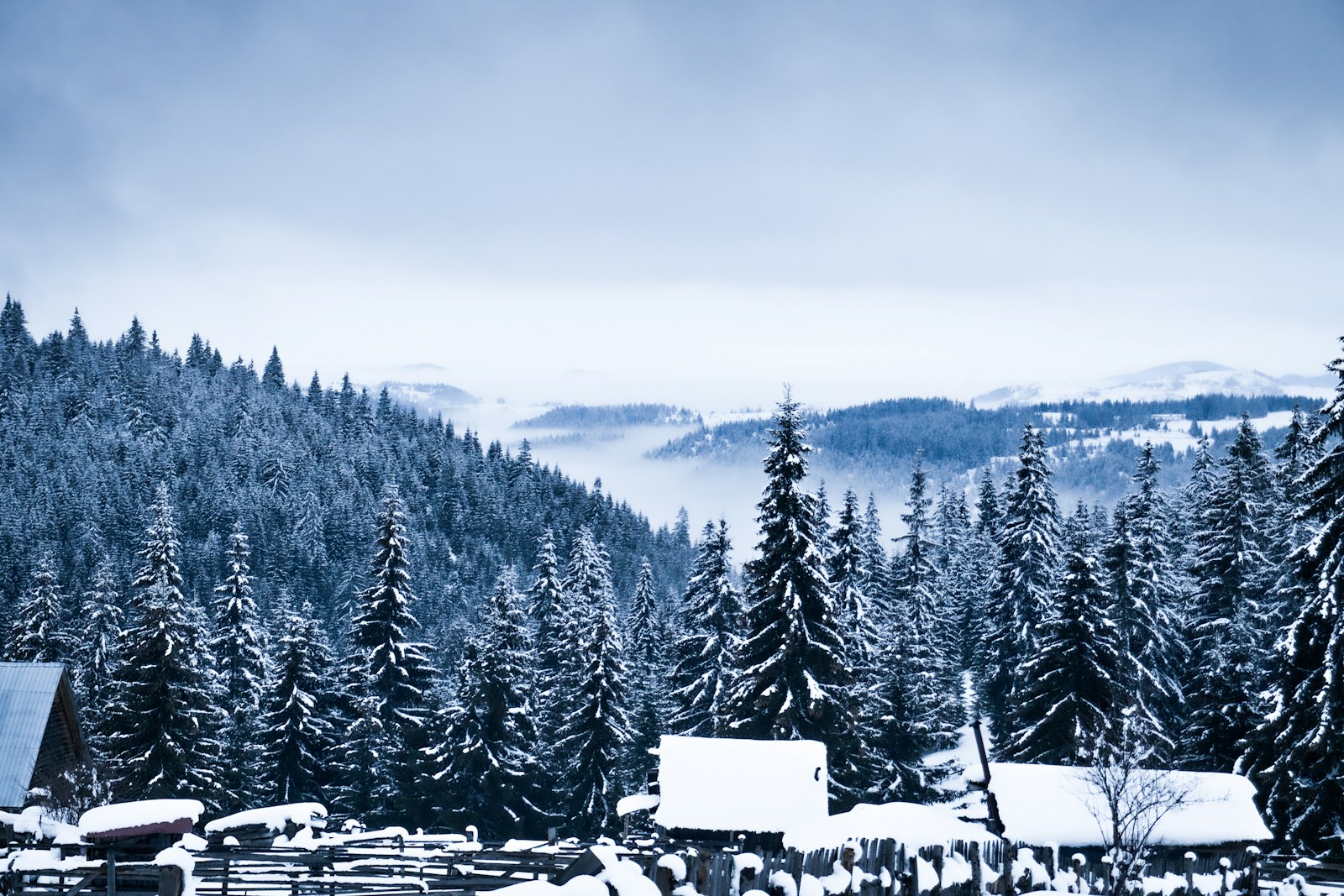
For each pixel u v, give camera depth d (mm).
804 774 31672
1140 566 51938
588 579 79250
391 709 54125
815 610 42094
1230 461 52375
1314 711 31953
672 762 32000
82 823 19344
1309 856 32219
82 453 196500
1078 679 43562
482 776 50875
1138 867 23781
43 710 35406
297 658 53781
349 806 53500
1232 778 29062
